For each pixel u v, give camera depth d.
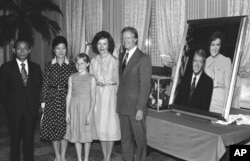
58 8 7.86
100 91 3.60
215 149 2.73
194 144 2.95
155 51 5.07
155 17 5.04
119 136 3.61
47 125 3.59
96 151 4.37
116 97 3.59
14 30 8.02
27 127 3.43
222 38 3.20
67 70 3.64
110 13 5.93
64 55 3.62
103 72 3.58
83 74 3.60
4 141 4.91
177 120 3.30
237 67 3.04
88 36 6.57
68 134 3.62
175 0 4.45
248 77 3.81
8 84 3.39
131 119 3.29
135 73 3.24
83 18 6.97
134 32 3.26
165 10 4.57
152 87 4.03
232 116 3.25
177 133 3.13
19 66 3.41
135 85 3.26
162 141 3.33
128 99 3.28
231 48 3.11
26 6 8.17
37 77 3.49
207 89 3.26
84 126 3.55
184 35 3.65
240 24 3.07
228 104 3.04
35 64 3.53
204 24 3.44
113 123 3.57
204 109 3.24
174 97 3.62
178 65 3.66
